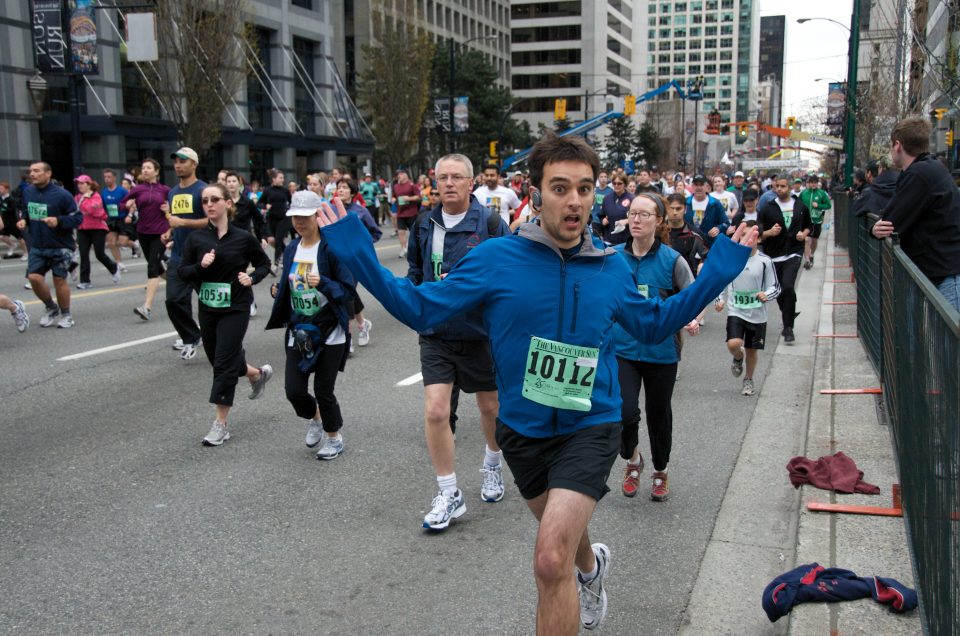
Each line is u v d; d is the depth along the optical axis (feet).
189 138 102.37
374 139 185.47
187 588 13.98
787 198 37.68
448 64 219.61
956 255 19.35
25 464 20.10
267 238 57.47
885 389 21.35
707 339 37.32
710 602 13.51
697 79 173.68
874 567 13.79
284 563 14.93
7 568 14.66
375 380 28.91
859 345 32.50
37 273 37.22
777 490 18.40
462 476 19.60
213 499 17.95
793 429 23.11
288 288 19.98
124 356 32.19
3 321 39.47
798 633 11.82
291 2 161.17
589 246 10.52
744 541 15.83
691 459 20.70
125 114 121.80
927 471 11.42
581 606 12.16
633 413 16.99
